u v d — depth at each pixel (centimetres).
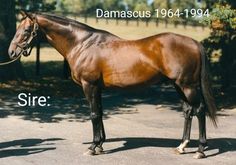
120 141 908
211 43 1677
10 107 1311
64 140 913
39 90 1636
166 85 1939
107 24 4206
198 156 785
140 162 756
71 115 1212
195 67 769
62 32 811
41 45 3459
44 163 745
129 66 775
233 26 1300
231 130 1050
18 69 1834
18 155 794
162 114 1264
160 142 904
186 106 806
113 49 788
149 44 777
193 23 4453
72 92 1630
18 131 998
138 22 4375
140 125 1095
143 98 1568
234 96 1573
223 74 1698
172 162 760
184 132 813
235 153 827
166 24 4216
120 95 1623
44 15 815
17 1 1945
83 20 4381
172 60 761
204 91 771
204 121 787
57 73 2173
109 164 743
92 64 788
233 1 1392
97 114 800
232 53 1678
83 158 778
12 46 815
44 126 1059
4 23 1786
